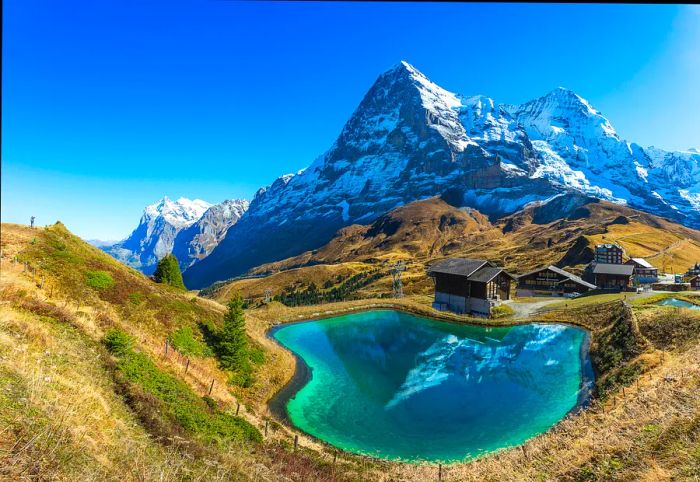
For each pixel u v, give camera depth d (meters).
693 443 15.48
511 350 54.53
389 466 27.91
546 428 32.94
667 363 32.34
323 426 35.31
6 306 25.83
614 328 48.12
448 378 46.28
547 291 117.00
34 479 9.72
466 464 27.78
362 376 47.31
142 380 25.25
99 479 11.20
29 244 42.00
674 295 67.19
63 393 15.96
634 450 17.36
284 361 48.91
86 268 42.44
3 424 11.08
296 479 21.36
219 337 43.69
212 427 24.22
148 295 44.72
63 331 25.98
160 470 13.41
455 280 85.19
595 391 37.06
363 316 76.62
